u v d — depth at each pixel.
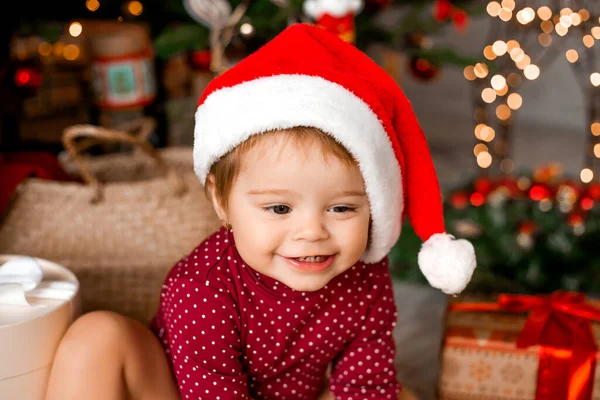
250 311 0.89
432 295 1.79
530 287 1.73
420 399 1.34
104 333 0.90
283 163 0.76
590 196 1.86
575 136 3.29
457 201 1.95
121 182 1.55
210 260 0.90
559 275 1.73
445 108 3.70
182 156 1.59
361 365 0.96
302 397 1.01
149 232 1.26
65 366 0.88
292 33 0.83
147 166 1.57
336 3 1.43
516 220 1.84
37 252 1.22
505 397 1.12
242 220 0.80
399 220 0.88
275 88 0.76
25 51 1.81
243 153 0.78
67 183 1.38
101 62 1.76
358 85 0.78
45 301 0.92
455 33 3.43
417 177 0.88
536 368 1.09
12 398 0.86
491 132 2.06
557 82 3.38
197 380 0.89
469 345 1.11
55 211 1.24
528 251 1.74
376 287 0.95
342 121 0.75
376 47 2.01
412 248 1.84
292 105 0.75
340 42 0.87
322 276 0.81
